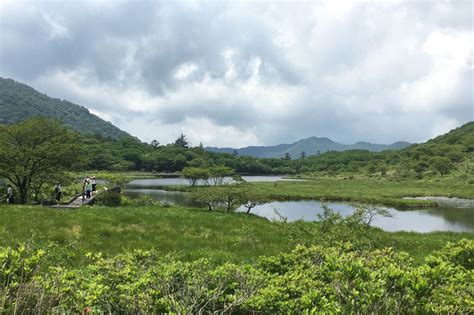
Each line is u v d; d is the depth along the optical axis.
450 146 187.12
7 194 37.53
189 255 14.52
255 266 9.38
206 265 7.81
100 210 26.66
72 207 30.41
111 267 7.44
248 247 17.47
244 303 5.82
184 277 6.71
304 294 5.75
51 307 5.48
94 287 5.95
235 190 37.88
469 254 9.13
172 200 57.72
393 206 55.78
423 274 5.03
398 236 23.27
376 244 16.52
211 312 5.95
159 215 25.75
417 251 18.78
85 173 123.94
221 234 20.72
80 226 19.67
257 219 29.84
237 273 7.00
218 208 43.22
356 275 5.20
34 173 39.31
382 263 7.61
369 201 59.19
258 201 37.69
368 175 150.38
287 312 5.37
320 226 19.55
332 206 52.47
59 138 41.22
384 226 37.09
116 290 6.27
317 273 7.20
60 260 10.60
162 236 19.06
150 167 178.38
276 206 53.25
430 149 178.75
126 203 41.00
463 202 62.28
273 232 22.17
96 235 18.08
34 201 40.25
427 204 55.84
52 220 20.41
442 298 5.62
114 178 71.12
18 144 39.78
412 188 85.81
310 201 60.03
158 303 5.62
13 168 36.97
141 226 21.55
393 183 106.50
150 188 85.31
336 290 5.50
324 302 5.21
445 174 130.38
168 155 189.12
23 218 20.19
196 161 187.12
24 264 5.69
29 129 39.94
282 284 6.56
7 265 5.59
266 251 16.47
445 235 25.77
